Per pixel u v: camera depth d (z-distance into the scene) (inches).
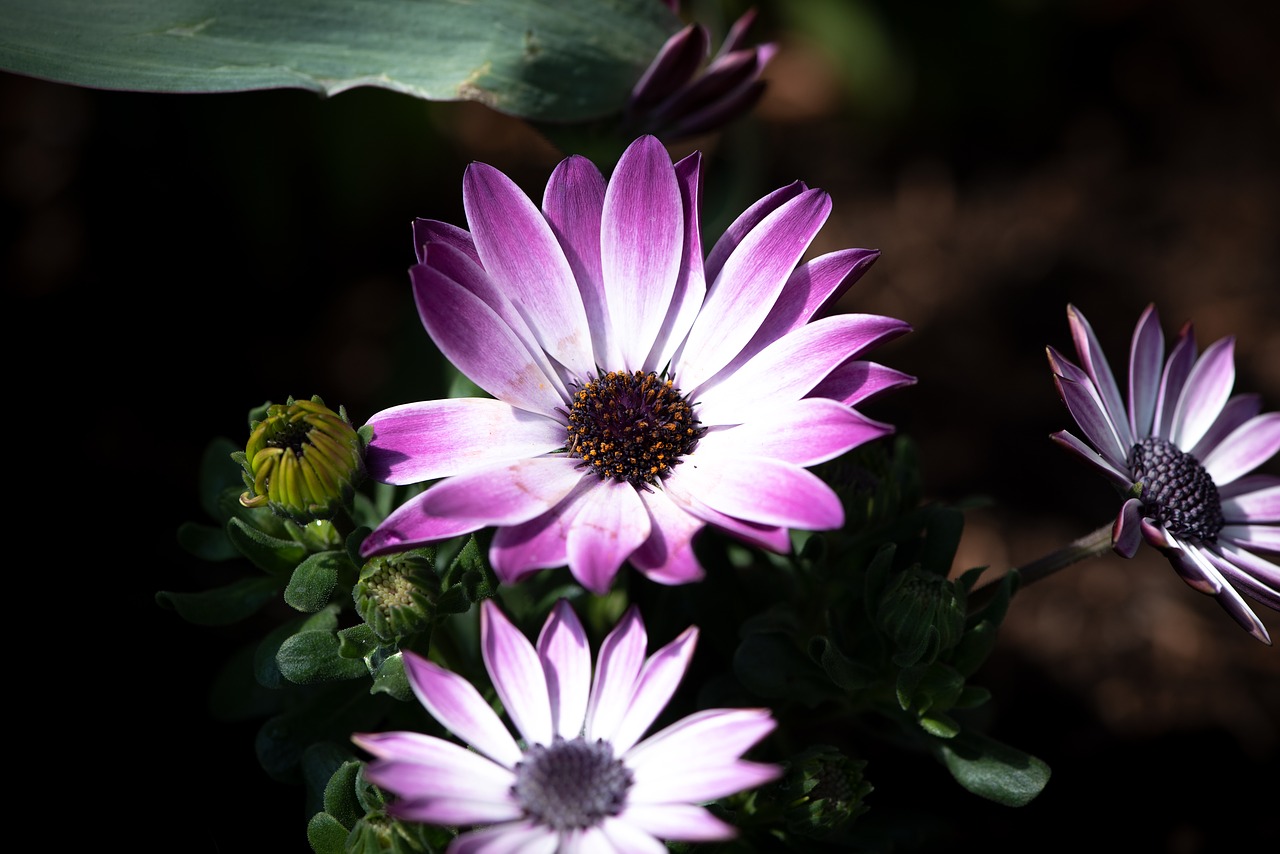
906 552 17.0
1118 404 16.6
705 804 16.0
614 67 18.3
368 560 15.8
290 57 17.4
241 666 17.3
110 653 18.6
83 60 17.0
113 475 20.6
